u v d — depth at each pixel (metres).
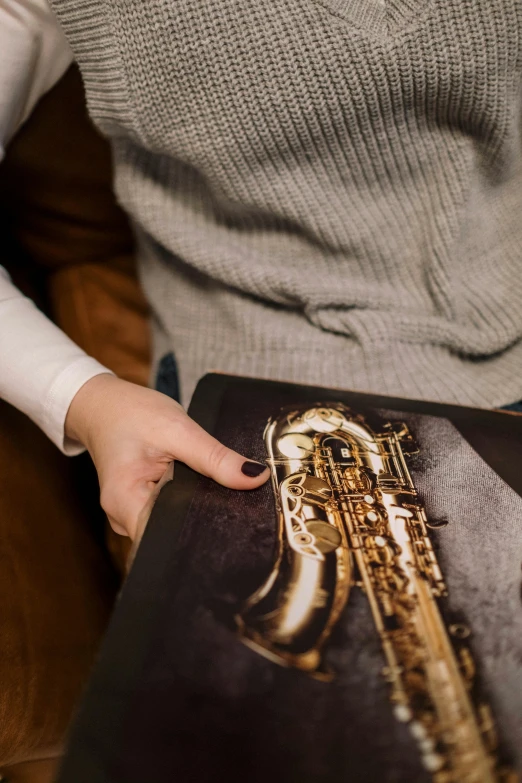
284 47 0.41
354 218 0.50
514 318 0.51
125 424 0.40
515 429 0.42
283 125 0.44
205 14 0.40
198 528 0.34
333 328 0.52
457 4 0.40
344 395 0.45
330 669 0.28
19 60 0.47
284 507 0.35
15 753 0.40
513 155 0.50
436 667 0.28
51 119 0.58
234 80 0.42
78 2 0.42
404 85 0.43
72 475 0.59
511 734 0.26
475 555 0.33
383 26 0.41
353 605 0.30
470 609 0.30
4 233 0.70
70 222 0.69
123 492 0.38
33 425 0.55
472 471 0.39
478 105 0.44
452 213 0.49
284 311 0.55
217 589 0.31
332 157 0.47
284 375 0.51
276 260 0.54
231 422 0.42
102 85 0.46
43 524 0.49
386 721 0.26
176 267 0.60
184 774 0.25
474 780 0.24
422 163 0.48
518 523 0.35
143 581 0.31
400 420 0.43
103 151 0.63
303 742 0.26
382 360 0.50
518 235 0.54
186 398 0.55
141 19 0.41
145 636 0.29
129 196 0.55
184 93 0.43
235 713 0.27
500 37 0.41
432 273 0.51
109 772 0.25
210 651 0.29
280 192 0.49
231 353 0.54
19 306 0.49
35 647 0.42
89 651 0.47
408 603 0.30
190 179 0.53
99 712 0.27
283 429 0.41
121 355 0.68
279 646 0.29
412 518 0.35
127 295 0.72
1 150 0.53
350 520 0.35
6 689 0.39
